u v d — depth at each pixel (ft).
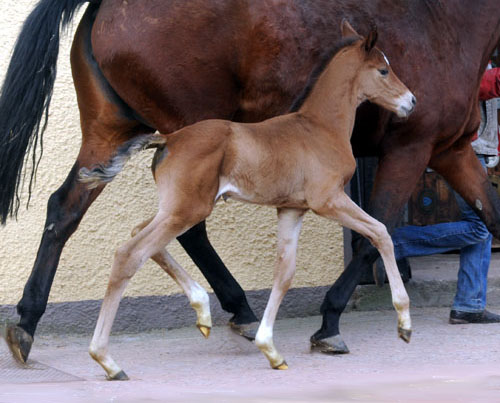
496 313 33.32
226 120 24.31
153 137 21.83
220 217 32.30
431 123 26.99
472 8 27.91
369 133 27.17
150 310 31.27
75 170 25.95
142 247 21.56
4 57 29.91
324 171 23.04
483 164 31.94
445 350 25.77
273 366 23.20
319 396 19.26
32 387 20.77
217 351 26.78
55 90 30.35
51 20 25.34
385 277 34.22
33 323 24.59
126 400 18.88
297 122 23.12
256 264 32.76
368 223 23.27
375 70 24.02
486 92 29.76
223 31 24.88
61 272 30.35
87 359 25.68
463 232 30.66
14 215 25.98
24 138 25.31
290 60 25.39
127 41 24.63
